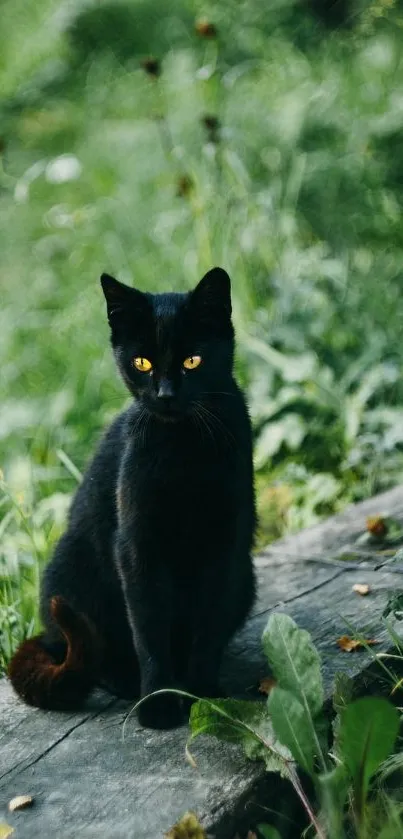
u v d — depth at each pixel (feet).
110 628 4.85
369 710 3.85
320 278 7.29
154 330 4.65
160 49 11.62
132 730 4.45
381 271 7.34
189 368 4.64
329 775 3.92
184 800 4.10
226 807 4.07
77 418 7.08
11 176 10.38
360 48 9.04
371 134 7.67
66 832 4.02
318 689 4.14
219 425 4.59
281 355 6.72
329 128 8.07
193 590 4.78
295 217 7.80
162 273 8.02
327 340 6.92
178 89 10.11
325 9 9.34
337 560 5.33
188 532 4.62
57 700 4.56
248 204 7.49
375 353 6.73
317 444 6.68
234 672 4.75
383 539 5.46
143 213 9.19
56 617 4.50
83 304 8.07
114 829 4.02
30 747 4.38
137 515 4.58
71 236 9.72
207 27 8.28
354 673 4.53
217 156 7.76
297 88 8.80
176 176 8.12
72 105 12.13
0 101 12.58
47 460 6.68
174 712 4.49
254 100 8.87
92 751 4.34
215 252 7.48
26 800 4.12
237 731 4.19
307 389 6.64
